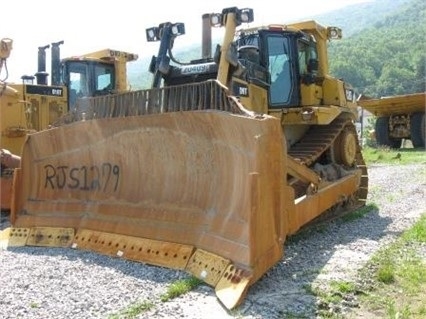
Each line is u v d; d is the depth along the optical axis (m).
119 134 6.14
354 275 5.24
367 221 8.05
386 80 89.25
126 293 4.60
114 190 6.23
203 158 5.46
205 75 6.65
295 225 5.91
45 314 4.13
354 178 8.49
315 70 8.59
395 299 4.66
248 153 4.88
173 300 4.48
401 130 23.75
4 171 8.66
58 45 12.01
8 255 5.96
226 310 4.29
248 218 4.69
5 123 9.95
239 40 8.24
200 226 5.36
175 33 7.05
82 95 11.68
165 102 5.70
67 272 5.18
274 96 8.19
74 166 6.66
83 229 6.27
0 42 9.07
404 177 13.31
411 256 5.97
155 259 5.38
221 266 4.83
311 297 4.64
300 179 6.55
